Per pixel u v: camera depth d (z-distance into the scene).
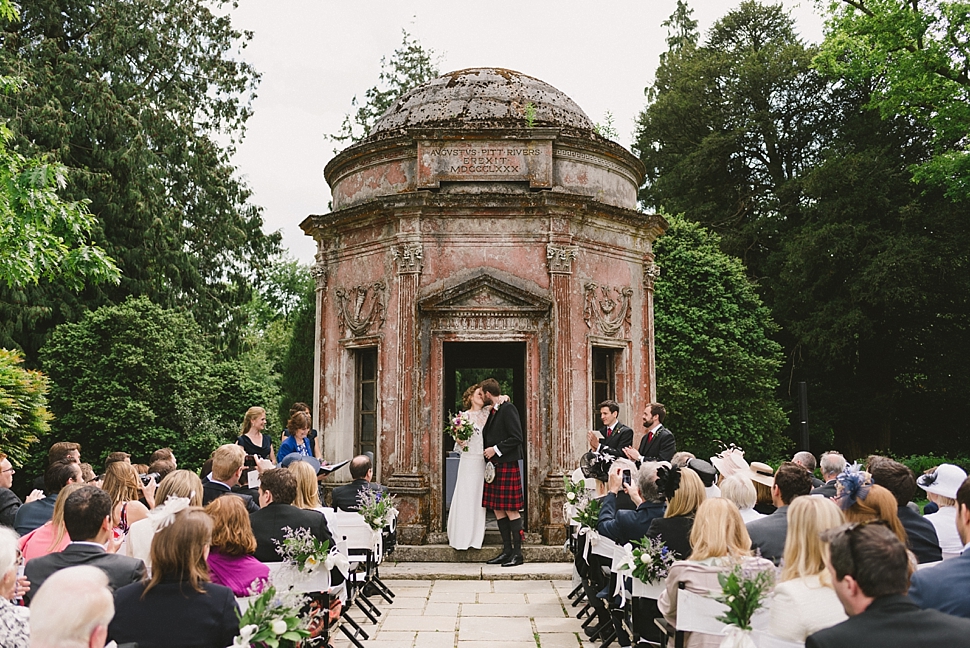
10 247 10.88
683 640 4.23
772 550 4.62
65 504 4.18
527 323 11.05
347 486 8.11
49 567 4.04
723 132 31.47
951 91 18.52
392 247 11.38
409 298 11.07
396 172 11.97
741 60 32.12
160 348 19.50
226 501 4.52
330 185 13.60
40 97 22.00
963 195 19.64
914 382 28.31
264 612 3.49
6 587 3.41
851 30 19.06
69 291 22.41
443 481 10.92
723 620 3.48
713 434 21.25
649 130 33.91
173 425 19.84
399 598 8.63
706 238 23.95
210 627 3.38
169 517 3.54
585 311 11.48
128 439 18.55
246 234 28.11
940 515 5.36
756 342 23.06
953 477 5.35
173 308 24.14
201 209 27.11
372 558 7.70
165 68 27.02
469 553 10.34
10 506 6.92
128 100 24.67
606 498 6.50
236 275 27.98
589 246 11.72
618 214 11.98
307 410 9.66
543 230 11.30
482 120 11.88
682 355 21.55
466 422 10.22
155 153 25.81
